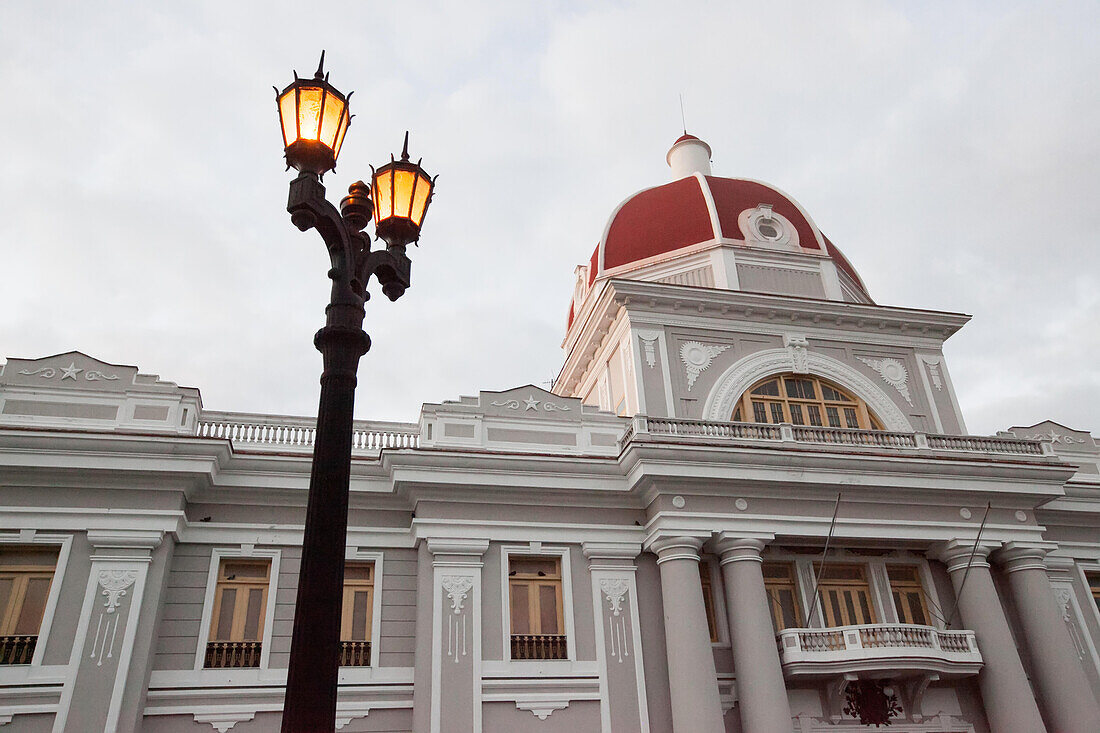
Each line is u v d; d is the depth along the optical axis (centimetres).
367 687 1688
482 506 1853
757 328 2311
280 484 1806
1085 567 2177
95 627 1558
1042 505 2117
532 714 1686
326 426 660
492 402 2003
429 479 1805
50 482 1659
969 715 1878
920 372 2372
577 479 1881
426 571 1772
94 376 1802
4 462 1620
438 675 1658
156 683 1602
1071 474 2036
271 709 1633
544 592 1834
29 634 1563
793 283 2508
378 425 2022
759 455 1861
